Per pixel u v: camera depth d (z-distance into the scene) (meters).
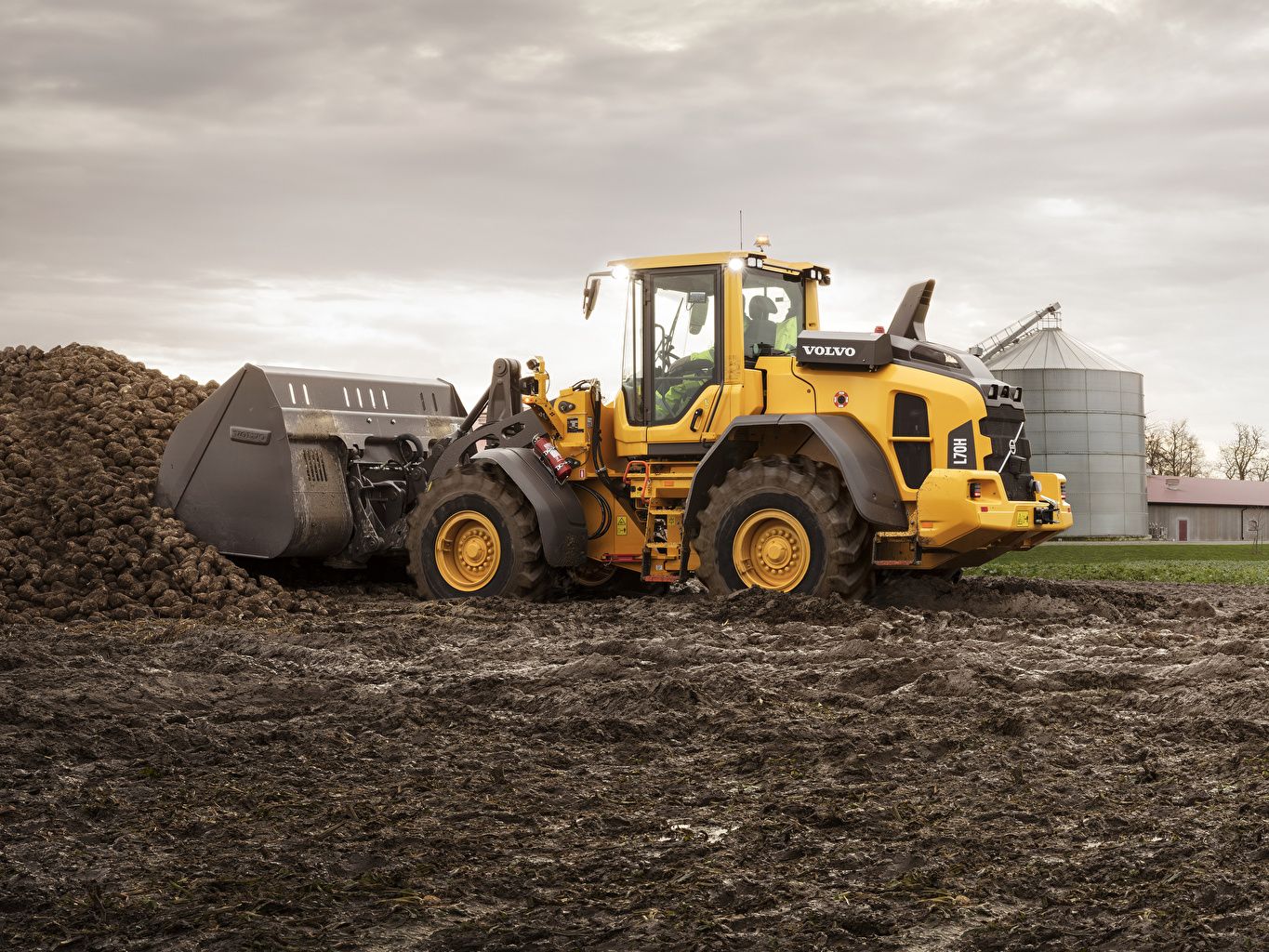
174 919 3.13
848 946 2.96
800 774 4.58
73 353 13.71
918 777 4.51
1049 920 3.08
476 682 6.36
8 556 10.09
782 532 9.73
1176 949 2.87
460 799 4.27
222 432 11.11
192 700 5.99
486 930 3.06
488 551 10.85
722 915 3.15
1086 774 4.51
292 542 10.83
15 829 3.93
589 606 9.91
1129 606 10.19
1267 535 67.69
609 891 3.34
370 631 8.66
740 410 10.26
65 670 6.70
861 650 7.18
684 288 10.54
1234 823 3.80
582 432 10.84
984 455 9.53
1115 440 52.09
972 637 7.96
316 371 11.60
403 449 11.81
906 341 10.03
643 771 4.66
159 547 10.52
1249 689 5.61
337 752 4.94
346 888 3.37
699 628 8.46
